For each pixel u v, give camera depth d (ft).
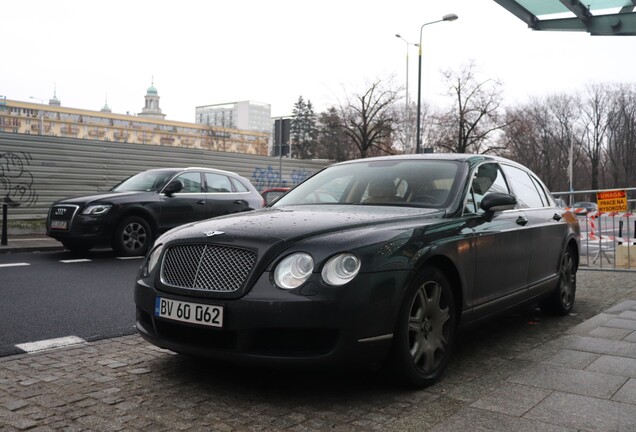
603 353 14.94
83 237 34.19
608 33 32.60
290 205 15.94
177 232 13.23
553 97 212.23
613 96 209.36
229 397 11.80
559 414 10.68
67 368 13.73
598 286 27.02
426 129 146.51
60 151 57.36
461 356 15.17
